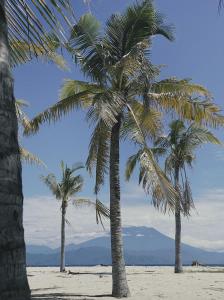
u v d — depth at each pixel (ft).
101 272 125.39
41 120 57.98
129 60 54.08
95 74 56.95
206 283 77.46
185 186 99.35
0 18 12.51
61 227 130.31
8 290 10.53
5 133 11.60
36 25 16.02
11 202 11.16
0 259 10.60
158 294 60.75
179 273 110.42
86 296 58.18
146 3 55.11
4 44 12.41
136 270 136.26
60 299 55.11
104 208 58.75
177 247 112.88
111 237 57.00
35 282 82.84
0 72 11.97
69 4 15.58
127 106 57.62
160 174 51.78
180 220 113.70
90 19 53.06
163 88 58.18
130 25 55.88
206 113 57.88
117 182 57.67
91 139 58.90
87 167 59.21
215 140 96.73
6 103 11.85
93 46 55.36
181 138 105.81
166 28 56.24
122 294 56.29
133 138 54.13
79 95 57.57
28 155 64.39
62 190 130.41
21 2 15.71
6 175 11.25
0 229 10.82
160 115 60.08
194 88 57.47
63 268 129.80
